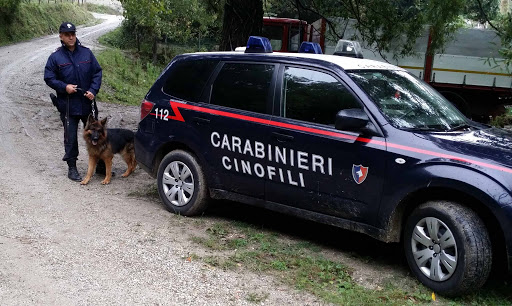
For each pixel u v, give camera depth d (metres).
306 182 4.54
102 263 4.16
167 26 34.12
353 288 3.95
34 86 16.86
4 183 6.37
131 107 15.50
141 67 32.28
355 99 4.38
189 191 5.44
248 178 4.97
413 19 10.41
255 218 5.69
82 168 7.54
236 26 10.15
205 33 37.72
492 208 3.58
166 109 5.59
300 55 4.94
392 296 3.84
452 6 9.19
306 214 4.62
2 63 23.38
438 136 4.14
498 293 4.02
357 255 4.69
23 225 4.93
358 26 11.38
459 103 15.70
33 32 40.53
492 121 15.89
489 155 3.79
